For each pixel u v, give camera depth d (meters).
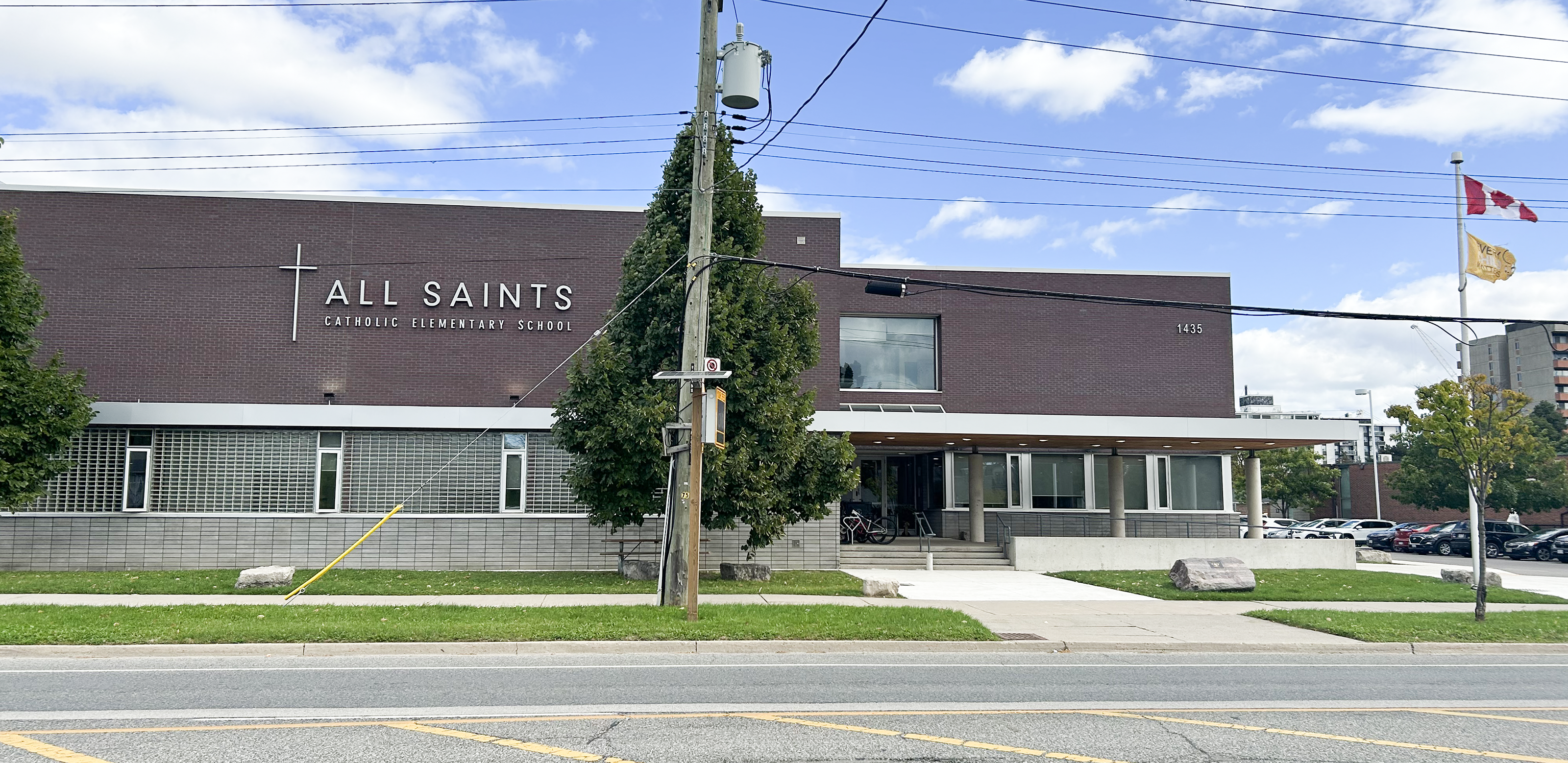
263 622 13.84
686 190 20.11
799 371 21.17
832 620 14.60
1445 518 60.31
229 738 7.71
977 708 9.18
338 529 22.66
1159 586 21.48
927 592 20.05
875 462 32.78
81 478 22.16
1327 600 19.62
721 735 7.94
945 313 30.11
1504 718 9.07
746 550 24.05
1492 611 17.91
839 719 8.62
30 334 20.61
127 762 6.95
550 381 26.50
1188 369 30.64
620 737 7.84
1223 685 10.73
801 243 28.77
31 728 8.03
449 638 12.78
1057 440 27.92
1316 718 8.95
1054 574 24.48
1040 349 30.28
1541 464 48.72
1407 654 13.55
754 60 16.17
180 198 26.05
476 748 7.43
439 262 26.66
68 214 25.70
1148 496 31.72
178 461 22.48
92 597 17.09
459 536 22.91
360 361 26.06
